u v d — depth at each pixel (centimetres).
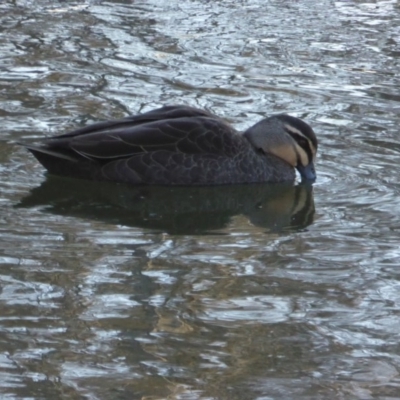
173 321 953
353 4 2348
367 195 1355
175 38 2048
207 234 1217
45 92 1698
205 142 1419
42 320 947
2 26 2097
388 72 1867
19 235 1177
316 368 875
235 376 855
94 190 1369
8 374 846
